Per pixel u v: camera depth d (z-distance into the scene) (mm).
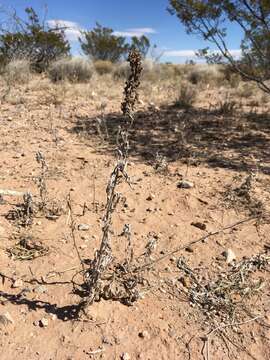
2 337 2199
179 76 18812
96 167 4582
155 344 2232
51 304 2422
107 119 7270
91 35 24172
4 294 2469
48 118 7043
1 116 6984
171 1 6844
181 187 4141
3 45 14984
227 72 15961
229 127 6922
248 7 6707
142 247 3033
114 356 2143
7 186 3898
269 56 7129
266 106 9438
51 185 3992
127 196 3869
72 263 2789
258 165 4941
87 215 3436
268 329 2400
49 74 14133
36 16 16141
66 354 2131
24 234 3059
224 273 2818
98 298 2432
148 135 6215
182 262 2822
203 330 2354
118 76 15906
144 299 2531
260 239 3271
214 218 3553
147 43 23125
